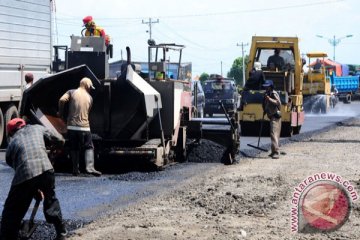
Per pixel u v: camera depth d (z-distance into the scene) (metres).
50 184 13.57
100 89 24.12
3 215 13.46
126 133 24.56
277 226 15.27
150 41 27.70
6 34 31.06
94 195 19.28
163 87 25.56
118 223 15.52
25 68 32.94
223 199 18.28
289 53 42.59
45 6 34.75
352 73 94.56
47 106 24.39
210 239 14.02
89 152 22.98
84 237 14.16
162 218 16.03
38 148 13.54
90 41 25.89
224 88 60.66
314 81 66.88
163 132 25.56
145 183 21.50
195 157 27.22
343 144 33.91
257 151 30.52
